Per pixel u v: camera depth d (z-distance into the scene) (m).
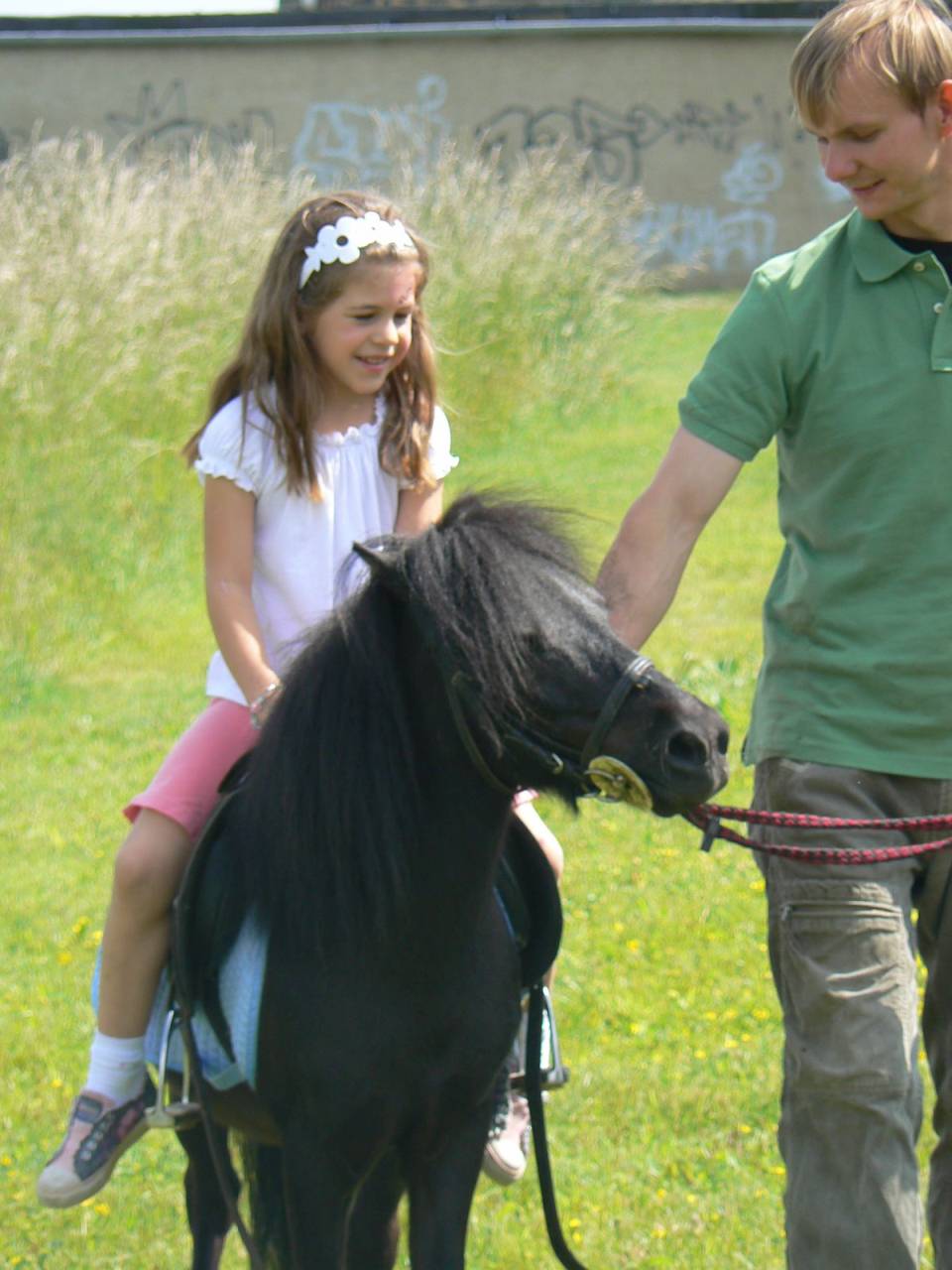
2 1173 6.32
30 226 17.42
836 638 4.77
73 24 32.28
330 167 32.47
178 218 18.44
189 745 4.88
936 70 4.38
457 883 4.16
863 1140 4.49
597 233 23.41
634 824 9.60
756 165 32.38
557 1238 4.72
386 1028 4.20
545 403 20.84
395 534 4.43
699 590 14.28
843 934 4.59
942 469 4.61
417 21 32.94
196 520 15.91
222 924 4.47
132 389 16.45
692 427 4.80
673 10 32.28
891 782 4.75
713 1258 5.66
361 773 4.08
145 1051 4.91
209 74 32.22
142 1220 6.09
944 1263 4.97
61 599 13.63
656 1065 6.99
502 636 3.82
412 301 4.83
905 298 4.62
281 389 4.77
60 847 9.67
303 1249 4.38
